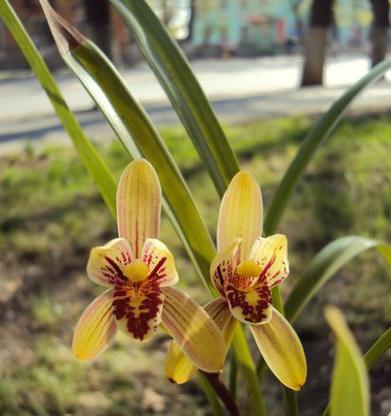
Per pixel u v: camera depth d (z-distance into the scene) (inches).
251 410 10.0
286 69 181.9
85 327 7.3
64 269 31.0
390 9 120.5
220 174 10.4
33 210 37.5
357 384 4.6
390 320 25.2
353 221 35.1
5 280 30.0
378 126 56.1
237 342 9.0
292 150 48.8
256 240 7.8
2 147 54.3
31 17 188.2
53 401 21.6
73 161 46.3
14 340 25.2
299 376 7.7
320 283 9.6
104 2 78.4
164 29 10.9
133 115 9.3
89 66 9.4
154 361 23.8
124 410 21.3
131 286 7.5
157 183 7.5
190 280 29.0
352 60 232.4
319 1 102.0
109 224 35.6
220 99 86.0
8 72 177.2
